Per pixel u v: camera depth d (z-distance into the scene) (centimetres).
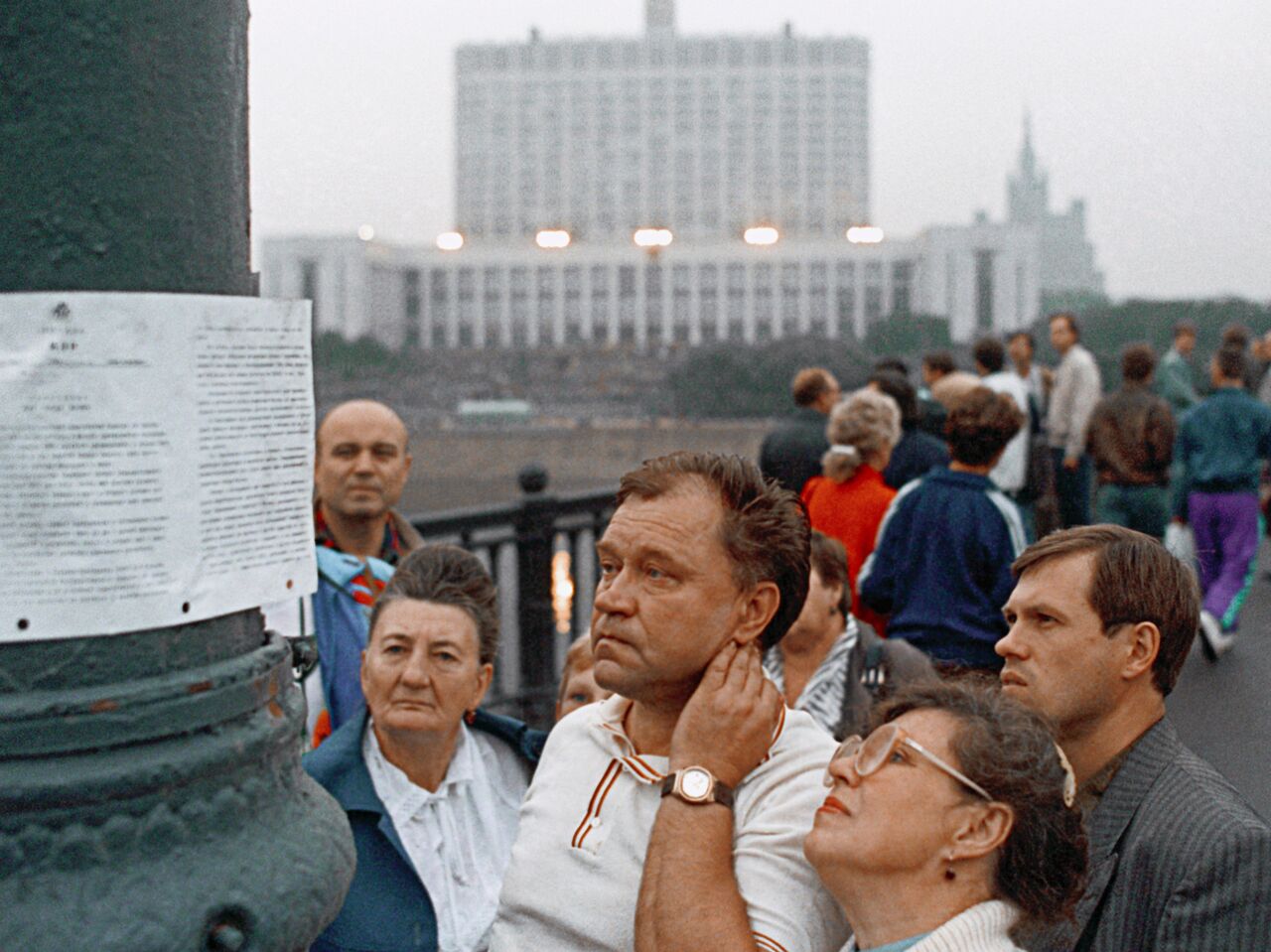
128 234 121
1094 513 1038
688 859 148
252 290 135
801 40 13700
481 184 13800
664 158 13712
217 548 127
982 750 145
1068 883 147
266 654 131
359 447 365
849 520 514
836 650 339
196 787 121
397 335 11075
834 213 13688
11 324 117
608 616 161
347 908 239
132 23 120
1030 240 10281
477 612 256
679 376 7500
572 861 162
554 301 11144
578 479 4669
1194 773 190
